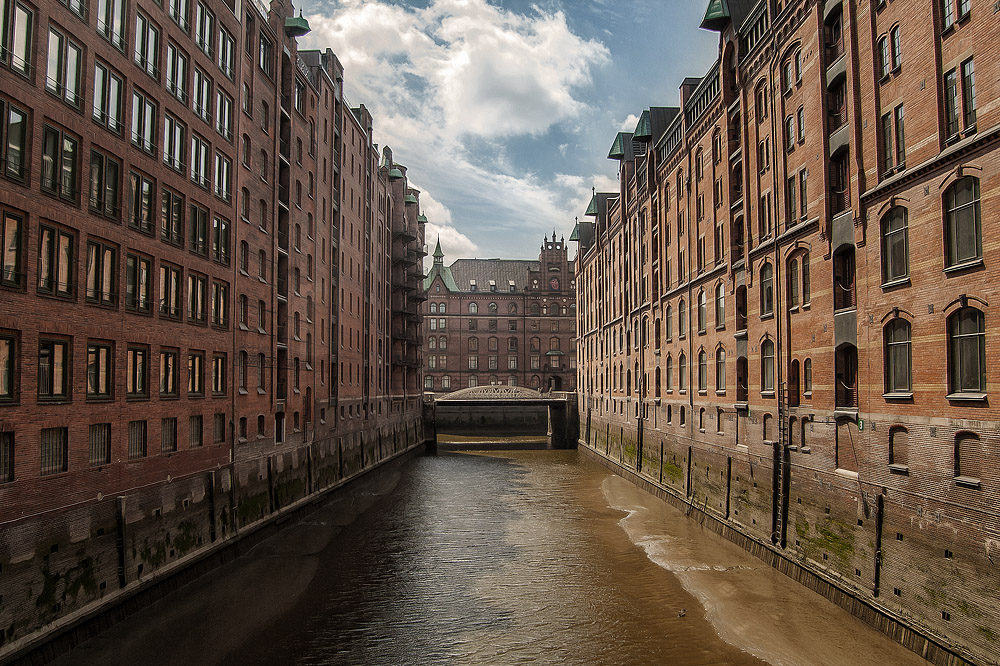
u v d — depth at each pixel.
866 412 21.66
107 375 21.38
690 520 37.34
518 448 80.50
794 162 27.44
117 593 21.17
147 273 23.67
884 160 21.31
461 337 112.06
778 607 23.02
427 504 42.81
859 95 22.48
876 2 21.58
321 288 43.59
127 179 22.28
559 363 112.50
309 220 41.41
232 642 20.59
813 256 25.61
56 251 19.08
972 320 17.39
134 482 22.38
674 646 20.47
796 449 26.52
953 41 18.16
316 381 41.97
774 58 29.05
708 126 37.22
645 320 50.38
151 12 23.77
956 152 17.69
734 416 32.69
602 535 34.12
